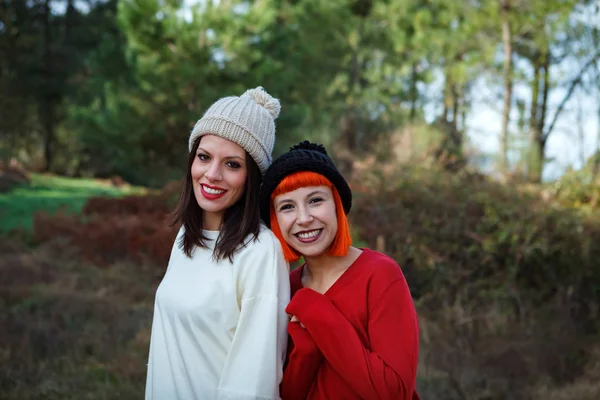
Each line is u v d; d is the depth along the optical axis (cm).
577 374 420
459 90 1905
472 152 1079
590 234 550
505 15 1500
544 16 1434
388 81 2291
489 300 522
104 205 998
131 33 1388
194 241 184
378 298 173
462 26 1680
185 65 1348
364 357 163
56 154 2472
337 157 1463
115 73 1573
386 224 582
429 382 397
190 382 171
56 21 2530
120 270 716
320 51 2184
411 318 174
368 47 2288
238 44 1389
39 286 611
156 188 1580
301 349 170
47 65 2466
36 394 372
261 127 182
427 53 1933
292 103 1772
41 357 442
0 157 2164
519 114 1538
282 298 175
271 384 163
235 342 167
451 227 564
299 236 179
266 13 1456
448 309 493
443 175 662
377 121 1964
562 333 464
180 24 1379
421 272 552
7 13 2452
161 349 179
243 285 172
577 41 1395
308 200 177
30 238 895
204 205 180
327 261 186
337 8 2209
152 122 1418
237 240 174
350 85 2308
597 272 543
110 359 441
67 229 859
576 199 639
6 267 664
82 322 517
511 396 384
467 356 429
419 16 1886
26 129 2528
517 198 598
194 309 173
